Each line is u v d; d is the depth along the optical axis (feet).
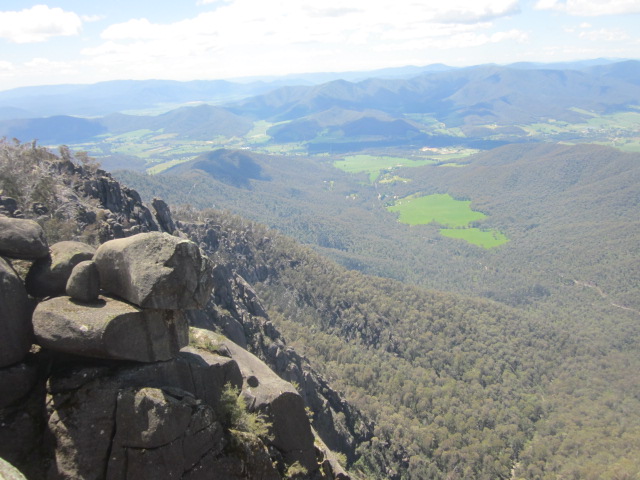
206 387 67.92
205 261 64.34
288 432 78.95
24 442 54.80
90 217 207.10
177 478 56.85
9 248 62.75
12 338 56.85
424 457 386.52
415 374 574.97
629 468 412.98
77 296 60.18
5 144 222.48
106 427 55.77
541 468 452.76
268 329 280.31
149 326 61.00
